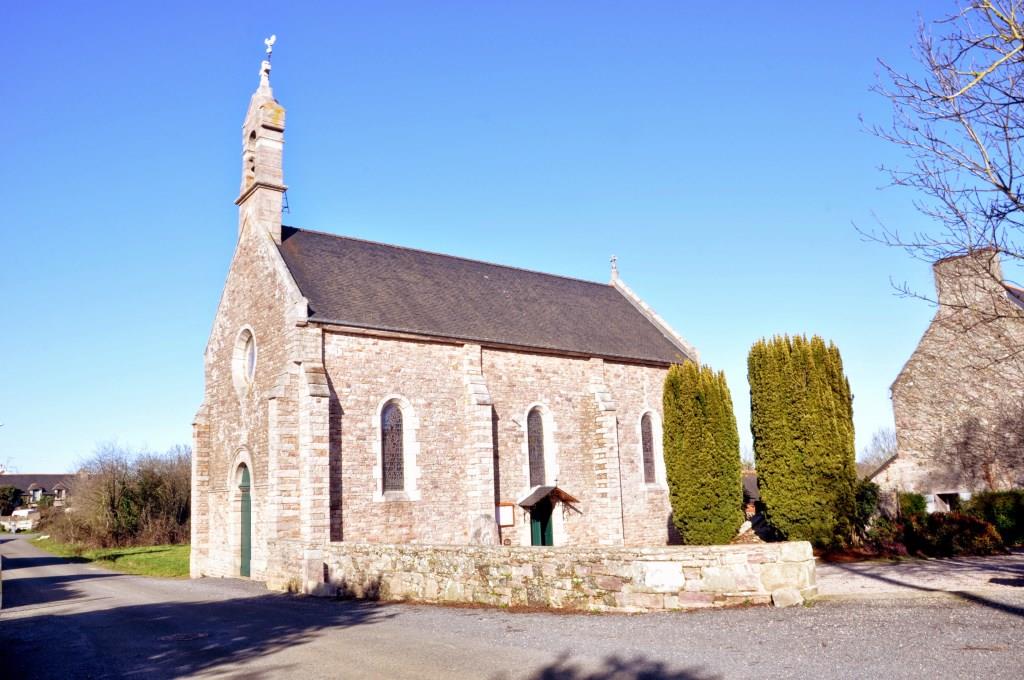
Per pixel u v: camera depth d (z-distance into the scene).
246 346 27.84
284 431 22.92
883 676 8.36
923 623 10.89
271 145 27.83
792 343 22.83
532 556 14.91
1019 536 24.64
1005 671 8.27
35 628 16.52
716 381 26.12
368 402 24.45
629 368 32.84
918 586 14.67
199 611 17.69
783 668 8.91
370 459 24.11
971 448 28.14
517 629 12.48
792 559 13.16
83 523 56.19
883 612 11.86
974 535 21.50
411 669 10.06
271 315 25.52
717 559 13.16
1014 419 27.20
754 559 13.12
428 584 16.91
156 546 53.53
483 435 26.25
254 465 25.64
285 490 22.67
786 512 22.14
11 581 31.02
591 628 12.07
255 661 11.31
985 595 12.86
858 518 22.70
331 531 22.84
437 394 26.16
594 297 38.09
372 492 23.94
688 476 25.72
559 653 10.44
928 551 21.34
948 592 13.51
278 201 27.64
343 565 19.45
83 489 56.81
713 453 25.50
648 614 12.97
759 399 23.19
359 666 10.46
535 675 9.34
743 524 28.38
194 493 28.88
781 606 12.80
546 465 29.27
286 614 16.22
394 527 24.17
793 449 22.22
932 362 29.33
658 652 10.09
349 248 29.64
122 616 17.70
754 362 23.45
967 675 8.21
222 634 14.03
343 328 24.20
